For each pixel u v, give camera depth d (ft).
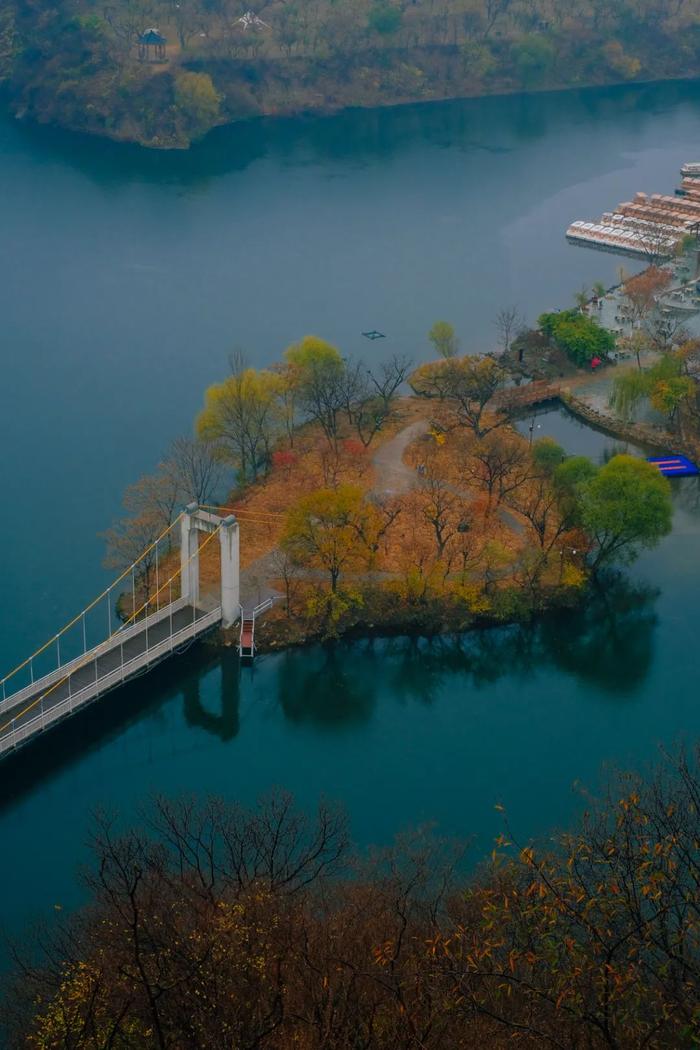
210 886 480.64
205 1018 392.47
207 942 417.28
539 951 379.55
